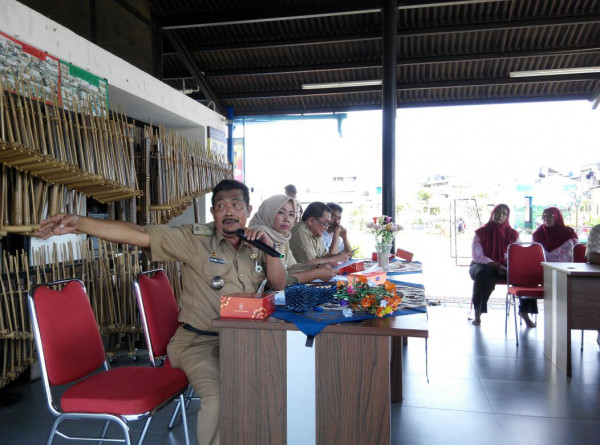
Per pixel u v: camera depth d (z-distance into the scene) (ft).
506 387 10.21
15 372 8.51
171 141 12.55
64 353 5.72
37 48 9.95
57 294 5.89
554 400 9.48
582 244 15.02
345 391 5.28
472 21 18.02
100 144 9.56
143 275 7.18
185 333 6.64
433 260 32.48
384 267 10.68
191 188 13.00
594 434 8.02
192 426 8.36
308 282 8.50
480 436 7.98
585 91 20.90
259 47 19.72
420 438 7.91
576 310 10.80
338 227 14.33
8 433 8.13
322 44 20.03
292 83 22.17
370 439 5.25
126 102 14.97
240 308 5.57
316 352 5.33
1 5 8.96
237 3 18.17
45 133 8.43
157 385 5.90
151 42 17.76
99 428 8.32
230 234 6.77
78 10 13.66
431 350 12.96
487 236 16.19
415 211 46.21
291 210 9.83
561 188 37.76
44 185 8.82
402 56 19.76
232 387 5.56
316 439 5.38
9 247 10.86
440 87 20.70
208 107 21.50
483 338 14.15
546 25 17.47
